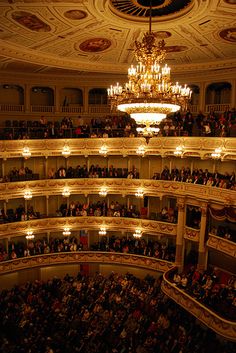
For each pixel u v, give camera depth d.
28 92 30.38
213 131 24.67
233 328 17.98
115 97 12.80
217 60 23.83
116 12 15.54
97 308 24.14
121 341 20.20
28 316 23.11
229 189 23.06
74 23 16.55
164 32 17.80
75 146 28.91
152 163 31.05
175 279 23.23
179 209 27.09
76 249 30.20
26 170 29.47
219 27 16.86
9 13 15.20
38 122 29.58
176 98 12.59
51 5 14.35
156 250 28.75
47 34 18.27
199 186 25.39
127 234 32.12
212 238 24.36
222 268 26.78
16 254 28.25
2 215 27.95
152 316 22.64
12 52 21.44
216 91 29.20
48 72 29.03
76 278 29.50
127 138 28.39
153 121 12.80
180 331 20.28
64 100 31.84
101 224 30.19
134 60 24.28
